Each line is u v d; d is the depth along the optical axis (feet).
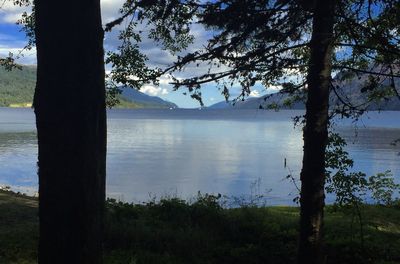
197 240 25.21
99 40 10.20
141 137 196.75
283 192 71.05
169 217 29.37
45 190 9.97
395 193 56.65
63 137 9.80
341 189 25.84
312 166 18.89
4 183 77.56
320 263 19.40
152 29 20.30
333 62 19.99
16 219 28.89
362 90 17.17
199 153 132.67
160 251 23.97
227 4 16.87
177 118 498.28
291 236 26.58
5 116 444.14
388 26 17.40
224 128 281.95
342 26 17.19
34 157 115.03
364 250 24.43
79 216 9.96
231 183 81.30
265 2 16.97
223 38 17.49
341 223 30.58
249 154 131.13
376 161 110.11
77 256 10.01
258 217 30.09
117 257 22.03
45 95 9.84
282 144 166.40
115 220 27.22
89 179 10.07
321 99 18.29
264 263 23.12
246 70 17.10
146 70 19.02
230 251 24.11
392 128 269.64
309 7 17.21
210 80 16.58
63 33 9.73
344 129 202.90
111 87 21.11
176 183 80.74
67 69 9.78
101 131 10.46
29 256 21.53
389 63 16.75
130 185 78.13
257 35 17.43
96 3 10.14
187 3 16.98
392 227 31.24
